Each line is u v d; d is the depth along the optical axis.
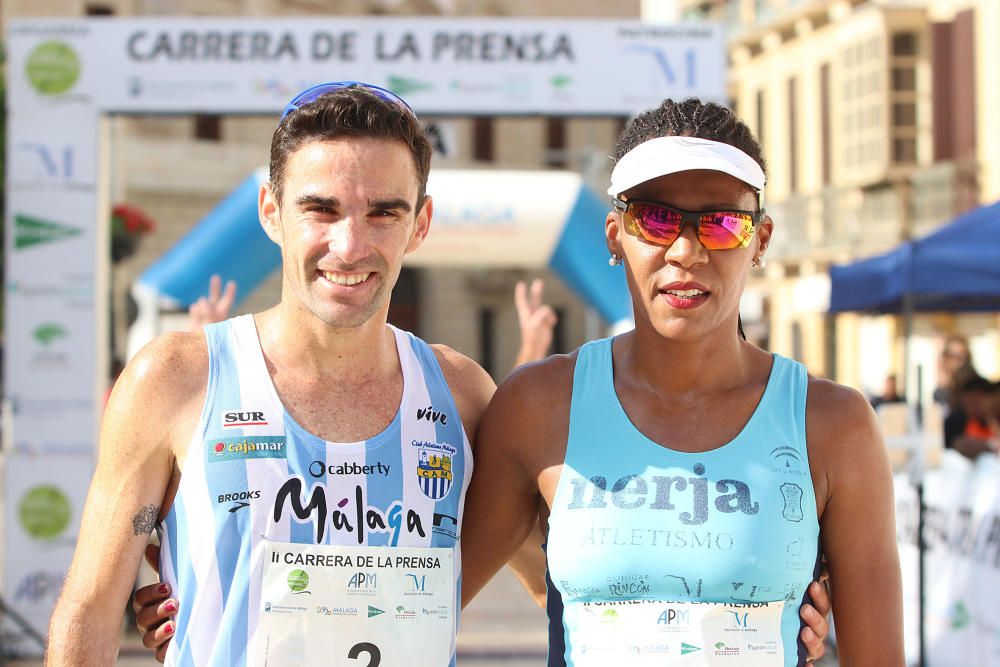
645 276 2.04
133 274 18.16
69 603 1.92
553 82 6.34
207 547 1.95
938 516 5.77
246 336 2.07
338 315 1.97
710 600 1.98
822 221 19.72
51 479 6.26
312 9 20.17
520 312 4.74
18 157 6.26
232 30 6.25
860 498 2.06
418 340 2.21
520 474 2.19
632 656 1.97
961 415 7.16
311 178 1.96
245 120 19.34
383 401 2.09
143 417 1.98
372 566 1.99
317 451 2.00
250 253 6.73
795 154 21.19
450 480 2.11
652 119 2.11
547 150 22.14
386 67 6.29
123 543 1.95
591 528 2.02
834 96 19.72
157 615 1.98
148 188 18.38
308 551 1.96
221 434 1.98
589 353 2.18
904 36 18.17
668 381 2.08
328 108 1.97
